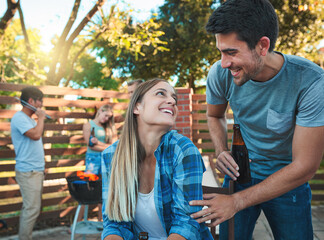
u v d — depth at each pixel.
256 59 1.41
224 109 2.15
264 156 1.88
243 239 1.99
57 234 3.96
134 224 1.48
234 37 1.34
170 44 11.52
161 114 1.39
